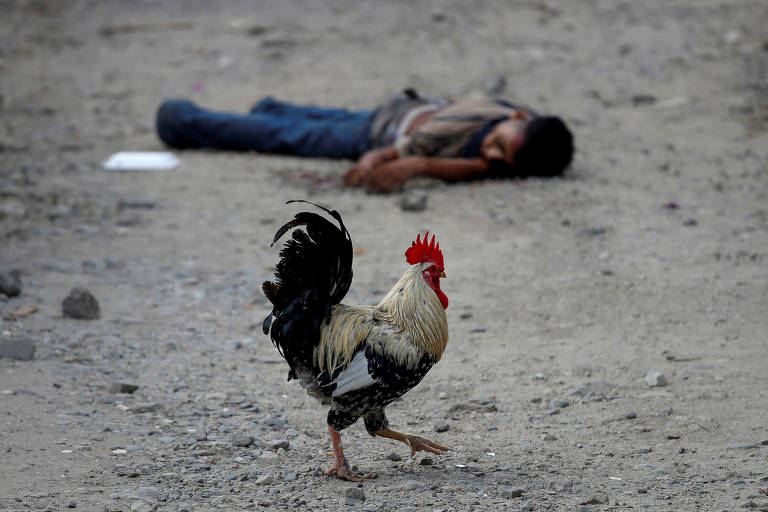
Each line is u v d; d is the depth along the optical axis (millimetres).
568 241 23438
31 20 51781
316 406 15484
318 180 29047
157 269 22109
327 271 12367
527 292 20438
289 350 12539
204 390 15883
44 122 35938
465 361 17250
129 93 39938
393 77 40438
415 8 52438
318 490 12055
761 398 14984
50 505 11062
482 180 28688
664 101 36875
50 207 26359
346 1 54344
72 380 15766
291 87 39375
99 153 32281
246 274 21953
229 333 18656
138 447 13242
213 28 49375
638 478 12453
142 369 16625
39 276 21172
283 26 49188
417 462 13242
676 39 45281
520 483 12328
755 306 18969
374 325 12289
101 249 23297
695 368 16344
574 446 13711
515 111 28812
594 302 19719
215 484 12125
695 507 11398
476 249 23125
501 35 47031
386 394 12250
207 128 31984
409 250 12648
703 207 25641
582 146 31750
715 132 32938
